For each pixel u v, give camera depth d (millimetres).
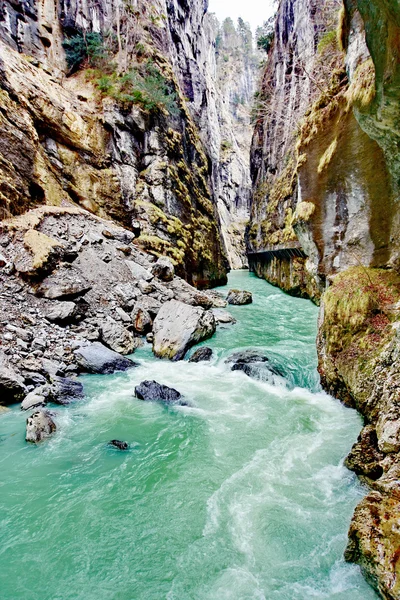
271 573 3727
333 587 3502
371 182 8273
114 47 22156
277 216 25375
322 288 10820
